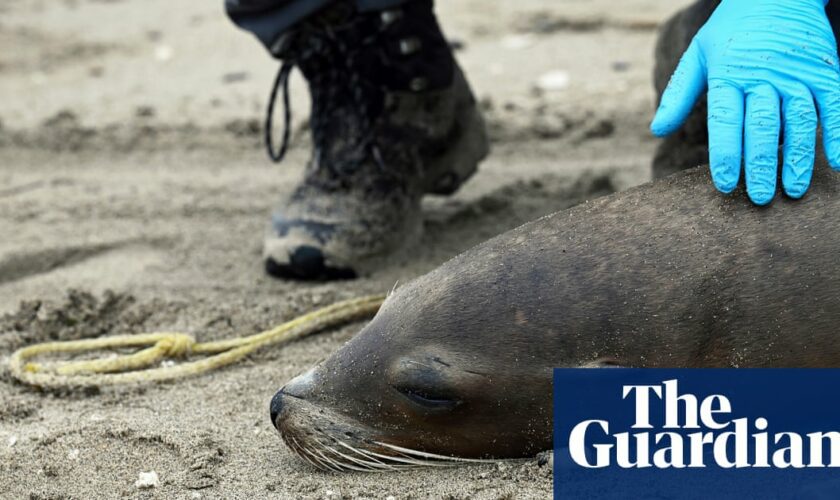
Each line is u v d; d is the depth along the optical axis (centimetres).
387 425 295
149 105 733
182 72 817
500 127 660
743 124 306
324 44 446
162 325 420
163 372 371
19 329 417
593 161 604
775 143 298
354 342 304
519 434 292
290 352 392
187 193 577
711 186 302
